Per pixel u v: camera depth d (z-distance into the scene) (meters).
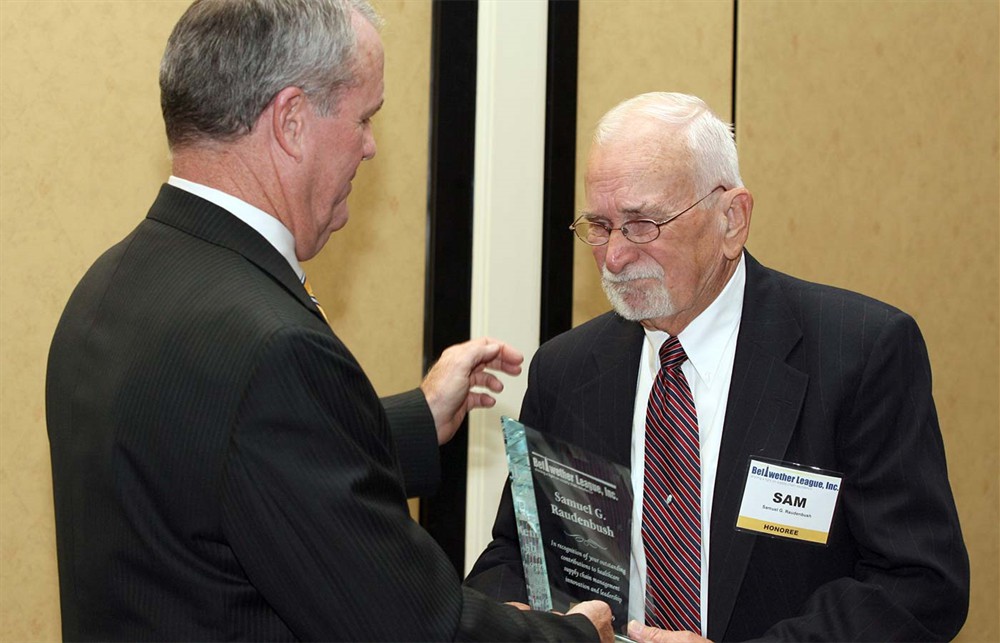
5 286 2.44
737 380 1.70
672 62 3.16
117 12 2.54
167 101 1.31
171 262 1.26
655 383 1.75
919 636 1.53
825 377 1.66
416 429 1.63
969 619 3.65
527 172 2.95
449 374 1.73
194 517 1.14
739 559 1.63
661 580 1.68
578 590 1.56
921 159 3.54
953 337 3.62
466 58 2.90
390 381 2.88
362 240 2.83
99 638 1.23
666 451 1.71
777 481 1.63
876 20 3.45
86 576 1.23
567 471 1.55
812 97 3.35
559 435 1.87
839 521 1.65
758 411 1.67
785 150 3.31
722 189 1.68
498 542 1.93
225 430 1.12
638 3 3.12
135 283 1.27
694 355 1.73
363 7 1.44
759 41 3.27
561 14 2.97
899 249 3.51
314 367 1.14
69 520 1.27
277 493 1.11
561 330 3.00
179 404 1.15
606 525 1.55
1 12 2.42
